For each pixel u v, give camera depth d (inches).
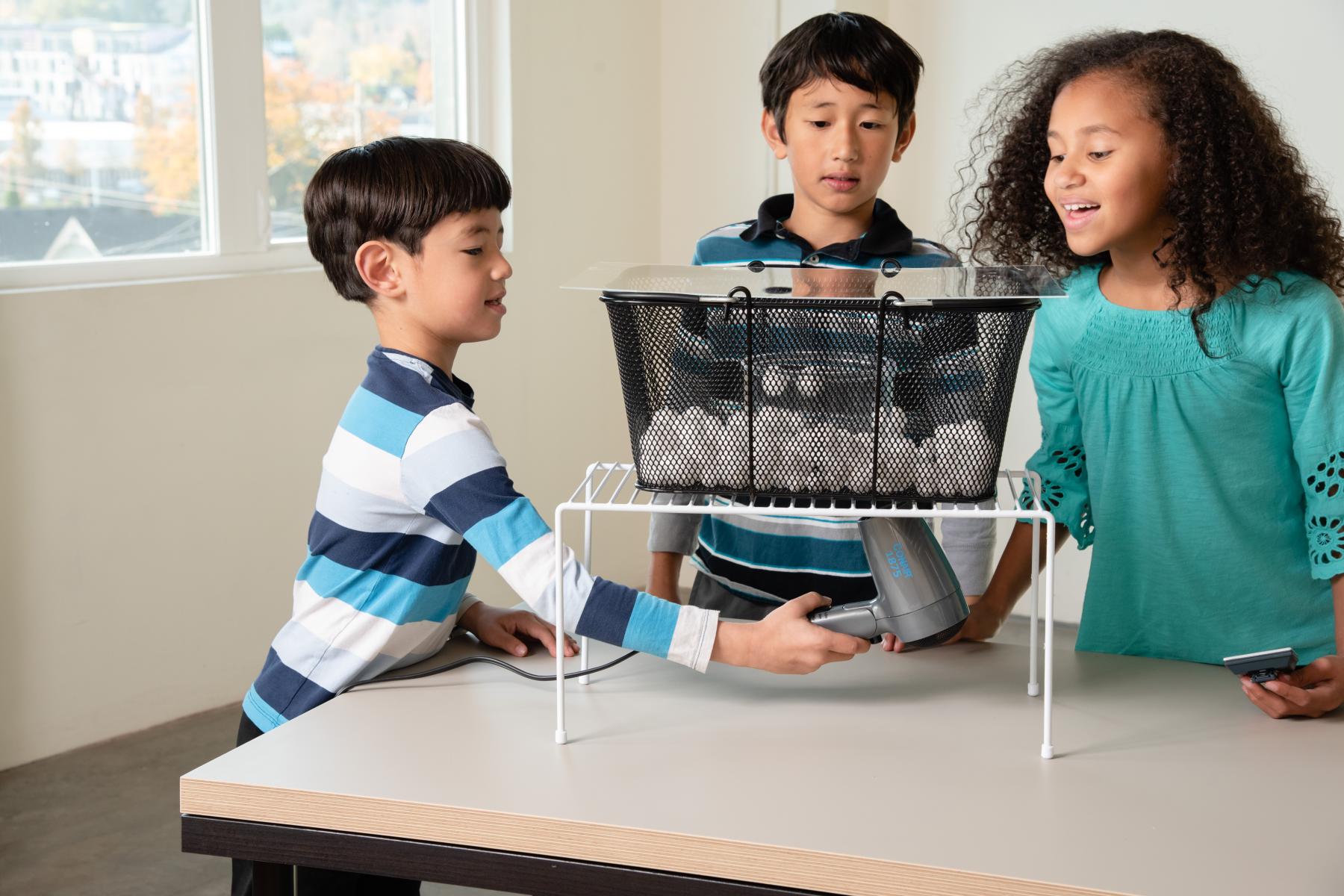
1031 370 53.9
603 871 34.9
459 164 45.9
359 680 46.3
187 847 38.2
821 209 62.7
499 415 130.0
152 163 102.3
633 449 41.8
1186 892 31.3
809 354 38.9
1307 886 31.6
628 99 139.4
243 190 107.3
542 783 37.3
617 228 140.9
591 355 139.8
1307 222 47.7
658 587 59.2
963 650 49.3
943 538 58.7
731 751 39.3
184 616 104.8
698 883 34.3
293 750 39.7
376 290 46.7
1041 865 32.5
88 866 83.2
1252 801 36.0
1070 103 46.3
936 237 135.0
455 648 50.1
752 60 136.9
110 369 97.6
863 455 39.6
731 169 140.3
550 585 41.3
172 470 102.5
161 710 104.3
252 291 106.3
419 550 45.6
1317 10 114.8
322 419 113.4
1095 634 52.6
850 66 59.0
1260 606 50.0
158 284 99.8
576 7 131.6
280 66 110.2
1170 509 49.8
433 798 36.3
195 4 103.6
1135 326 48.9
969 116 131.0
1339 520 44.8
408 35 121.0
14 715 95.5
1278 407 47.5
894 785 37.0
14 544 93.9
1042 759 38.8
